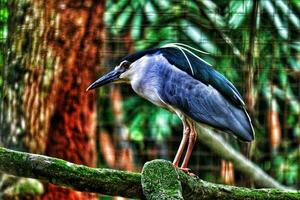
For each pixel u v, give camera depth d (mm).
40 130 11562
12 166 7273
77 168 7293
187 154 8883
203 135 11703
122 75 9375
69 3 11664
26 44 11672
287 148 13641
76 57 11656
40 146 11547
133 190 7359
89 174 7285
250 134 8977
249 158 13062
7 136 11656
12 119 11641
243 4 12891
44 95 11586
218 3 13328
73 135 11664
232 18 12953
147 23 12984
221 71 12664
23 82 11633
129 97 13547
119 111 13164
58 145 11602
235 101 9070
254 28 12812
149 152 13484
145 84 9211
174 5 13117
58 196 11430
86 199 11547
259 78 13078
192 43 13078
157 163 7352
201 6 13227
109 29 12367
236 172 12984
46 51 11617
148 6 13078
